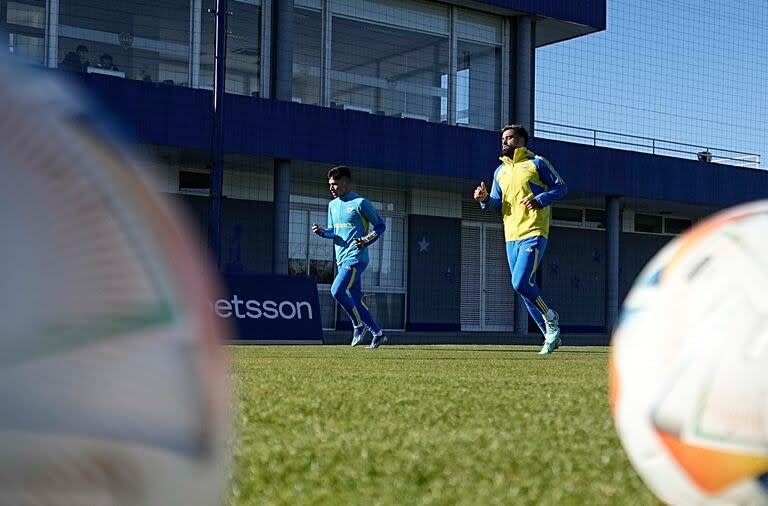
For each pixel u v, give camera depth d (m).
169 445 0.94
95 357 0.91
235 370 6.71
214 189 15.18
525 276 10.28
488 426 3.37
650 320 1.81
